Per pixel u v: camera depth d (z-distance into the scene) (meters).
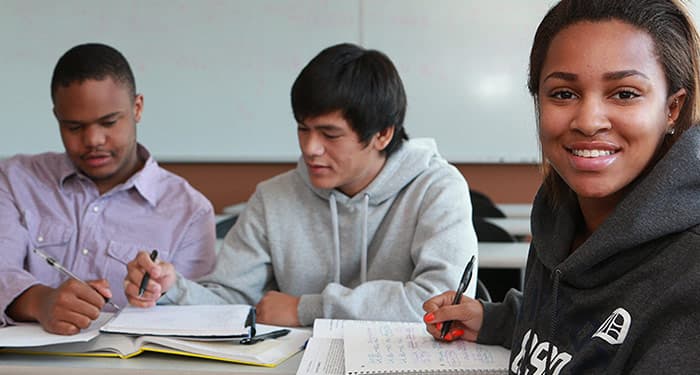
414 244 1.47
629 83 0.81
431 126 4.11
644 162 0.83
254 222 1.59
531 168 4.10
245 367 1.03
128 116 1.60
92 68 1.53
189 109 4.17
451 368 0.98
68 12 4.11
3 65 4.14
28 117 4.16
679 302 0.73
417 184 1.53
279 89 4.13
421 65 4.07
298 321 1.33
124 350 1.08
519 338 1.00
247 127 4.17
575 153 0.85
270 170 4.24
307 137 1.42
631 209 0.79
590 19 0.83
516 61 4.01
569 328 0.88
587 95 0.83
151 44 4.13
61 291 1.18
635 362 0.77
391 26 4.06
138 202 1.68
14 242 1.58
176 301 1.39
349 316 1.31
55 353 1.10
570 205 0.98
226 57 4.13
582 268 0.85
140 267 1.32
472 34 4.03
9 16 4.11
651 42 0.81
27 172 1.67
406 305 1.31
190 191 1.73
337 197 1.53
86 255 1.63
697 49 0.83
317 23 4.09
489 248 2.08
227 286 1.54
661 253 0.78
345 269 1.56
